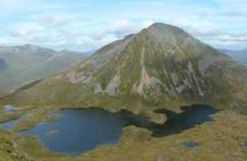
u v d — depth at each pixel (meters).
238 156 177.88
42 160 171.00
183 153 180.50
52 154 182.50
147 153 182.75
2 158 77.19
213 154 179.00
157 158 174.25
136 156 178.38
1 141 90.00
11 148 88.81
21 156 87.94
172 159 172.38
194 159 172.25
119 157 177.38
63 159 175.50
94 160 173.12
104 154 183.38
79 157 178.62
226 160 171.00
